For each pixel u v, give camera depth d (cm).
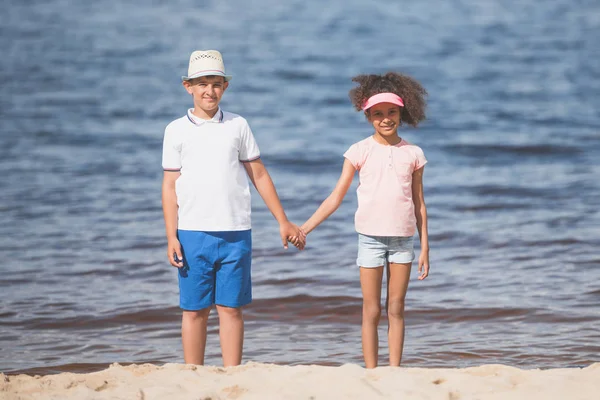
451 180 2045
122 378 655
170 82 3875
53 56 4572
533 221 1628
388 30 5525
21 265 1362
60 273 1315
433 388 603
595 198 1816
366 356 730
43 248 1468
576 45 4859
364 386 606
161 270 1331
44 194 1908
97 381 646
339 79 3866
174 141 718
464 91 3534
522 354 916
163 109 3216
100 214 1728
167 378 647
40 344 987
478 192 1908
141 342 995
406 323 1048
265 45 4925
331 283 1242
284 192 1959
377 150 729
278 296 1177
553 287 1195
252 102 3331
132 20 6125
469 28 5603
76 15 6431
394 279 728
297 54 4597
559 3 7019
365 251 726
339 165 2284
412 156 726
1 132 2722
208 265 718
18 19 6197
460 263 1345
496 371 661
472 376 638
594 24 5762
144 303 1153
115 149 2488
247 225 727
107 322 1076
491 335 991
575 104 3203
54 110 3152
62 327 1056
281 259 1388
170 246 718
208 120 719
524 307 1098
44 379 652
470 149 2456
